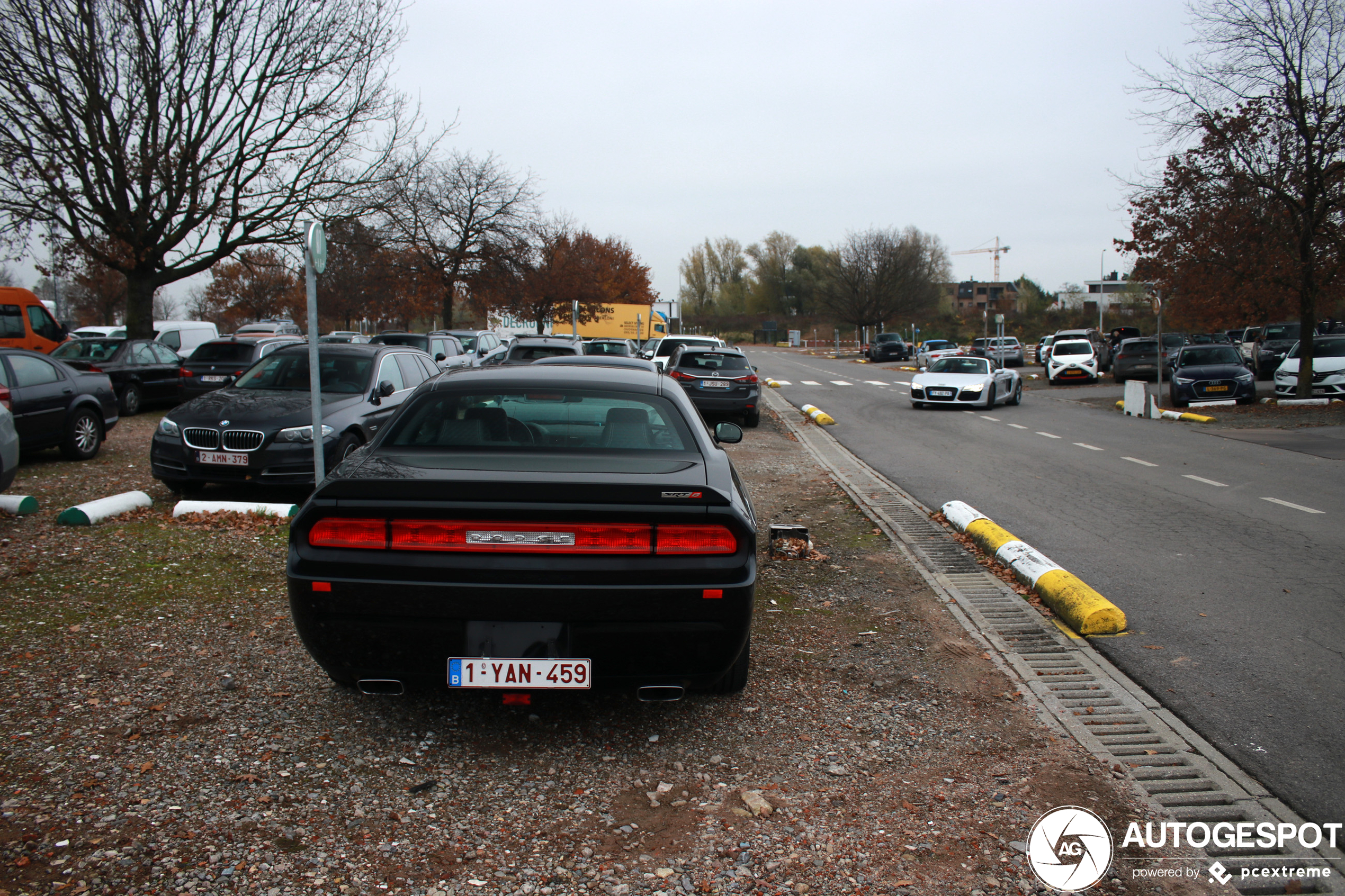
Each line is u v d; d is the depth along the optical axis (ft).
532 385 13.84
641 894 8.45
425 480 10.44
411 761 10.96
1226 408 65.41
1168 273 70.49
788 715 12.69
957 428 56.34
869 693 13.57
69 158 63.98
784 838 9.52
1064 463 39.78
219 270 158.51
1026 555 20.45
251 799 9.89
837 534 24.94
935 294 233.76
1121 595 18.99
